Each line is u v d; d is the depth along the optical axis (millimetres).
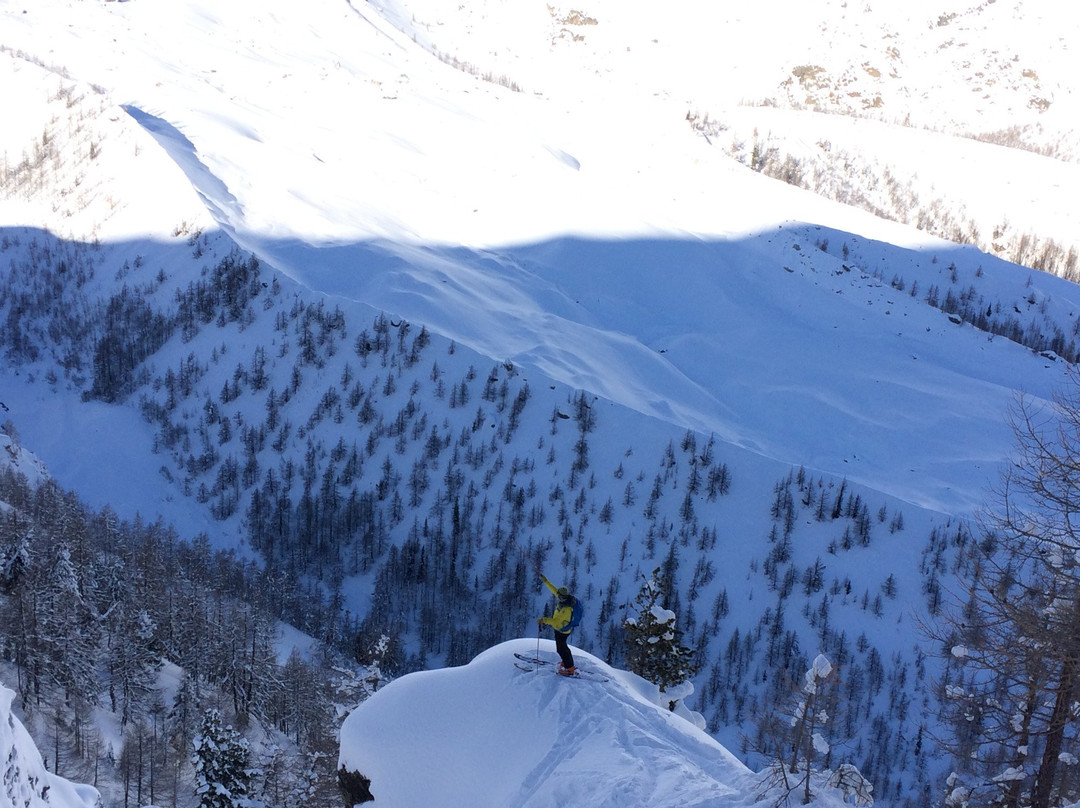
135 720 76438
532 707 21297
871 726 109875
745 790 16641
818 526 159875
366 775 21547
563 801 17656
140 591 92812
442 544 157125
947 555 150875
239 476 173000
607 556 157625
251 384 190250
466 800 19766
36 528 91125
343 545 159875
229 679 83250
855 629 140625
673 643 32188
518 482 171125
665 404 197375
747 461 172500
